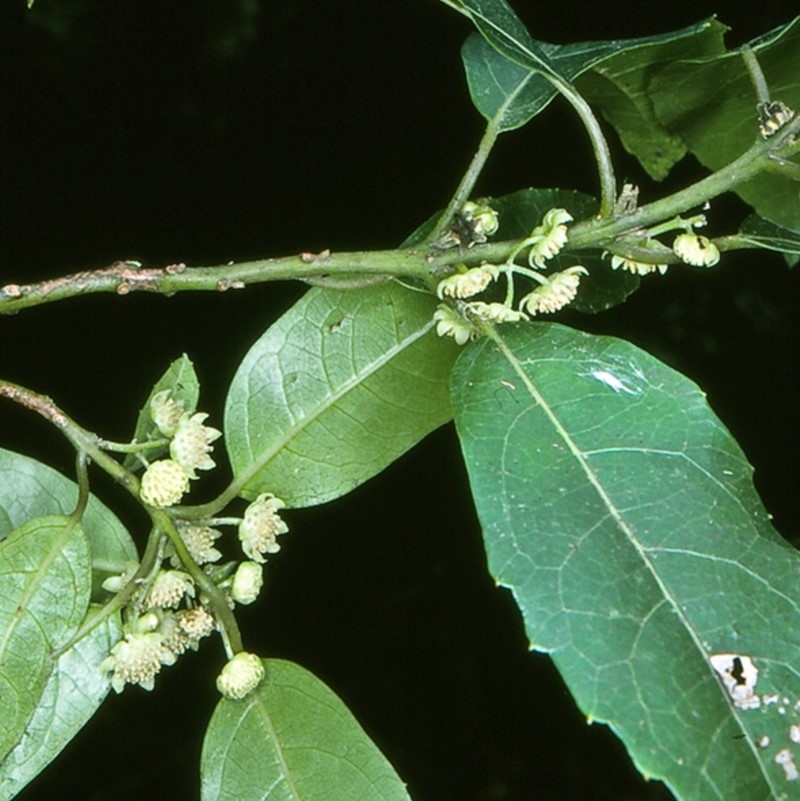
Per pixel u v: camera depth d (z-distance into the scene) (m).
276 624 0.72
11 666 0.33
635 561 0.31
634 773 0.74
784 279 0.73
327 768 0.35
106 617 0.34
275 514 0.35
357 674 0.73
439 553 0.73
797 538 0.72
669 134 0.42
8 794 0.33
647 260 0.34
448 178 0.76
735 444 0.32
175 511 0.35
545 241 0.34
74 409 0.70
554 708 0.74
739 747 0.30
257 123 0.77
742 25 0.73
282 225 0.76
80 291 0.34
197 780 0.70
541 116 0.75
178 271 0.34
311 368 0.36
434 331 0.36
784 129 0.33
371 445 0.36
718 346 0.74
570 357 0.33
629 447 0.32
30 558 0.33
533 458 0.32
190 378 0.35
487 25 0.34
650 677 0.30
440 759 0.73
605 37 0.74
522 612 0.31
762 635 0.31
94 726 0.70
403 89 0.77
